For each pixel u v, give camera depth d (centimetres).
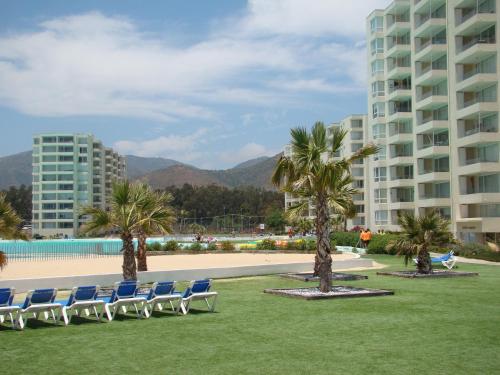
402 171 7019
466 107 5153
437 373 946
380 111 7294
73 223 13488
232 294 2042
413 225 2697
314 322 1436
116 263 3772
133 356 1084
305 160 2009
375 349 1126
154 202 2252
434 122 5738
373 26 7419
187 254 4650
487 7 5047
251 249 4844
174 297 1573
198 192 19050
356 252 4528
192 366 1005
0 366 1014
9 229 2088
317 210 2045
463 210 5303
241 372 962
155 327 1384
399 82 7094
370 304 1744
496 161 4956
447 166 5859
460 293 2017
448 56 5450
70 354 1105
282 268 2902
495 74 4916
